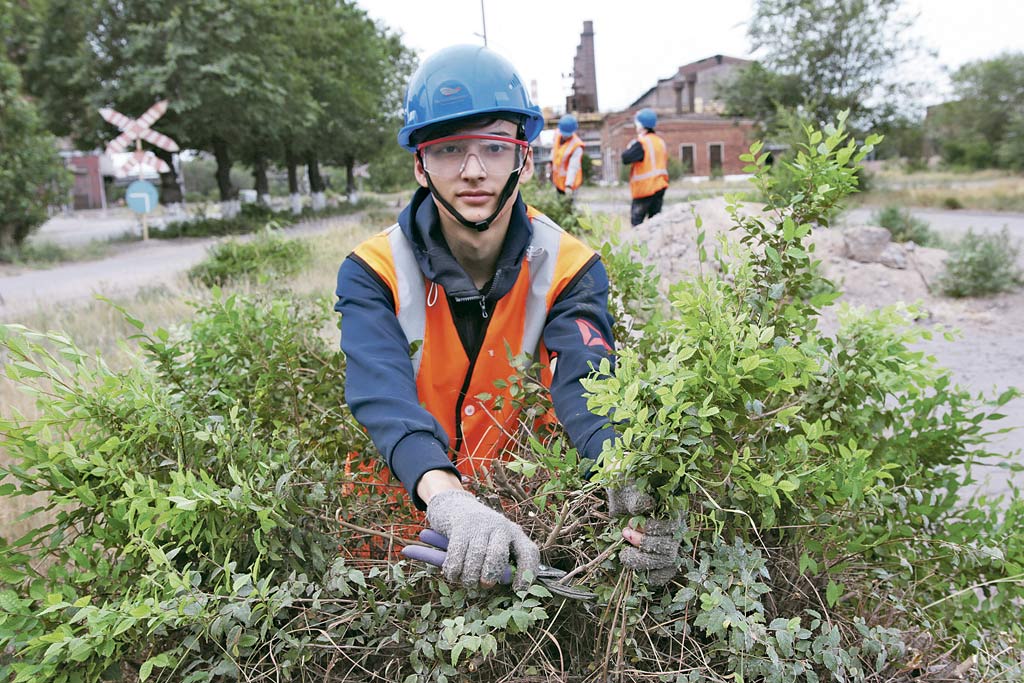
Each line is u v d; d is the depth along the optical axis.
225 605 1.64
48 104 26.81
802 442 1.75
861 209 25.95
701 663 1.67
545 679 1.67
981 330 8.90
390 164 53.53
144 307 8.86
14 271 16.59
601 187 43.03
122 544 1.85
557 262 2.18
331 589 1.72
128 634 1.67
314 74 32.84
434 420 1.89
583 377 1.98
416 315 2.13
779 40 33.50
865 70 32.78
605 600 1.66
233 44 25.62
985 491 3.96
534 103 2.13
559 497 1.85
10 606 1.67
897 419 2.34
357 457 2.35
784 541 1.98
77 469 1.84
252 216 30.38
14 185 18.84
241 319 2.68
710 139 54.00
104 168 69.12
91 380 1.92
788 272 2.08
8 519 3.12
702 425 1.55
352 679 1.74
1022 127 47.91
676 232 10.62
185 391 2.43
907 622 2.02
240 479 1.79
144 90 25.20
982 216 24.20
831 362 2.15
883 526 2.12
